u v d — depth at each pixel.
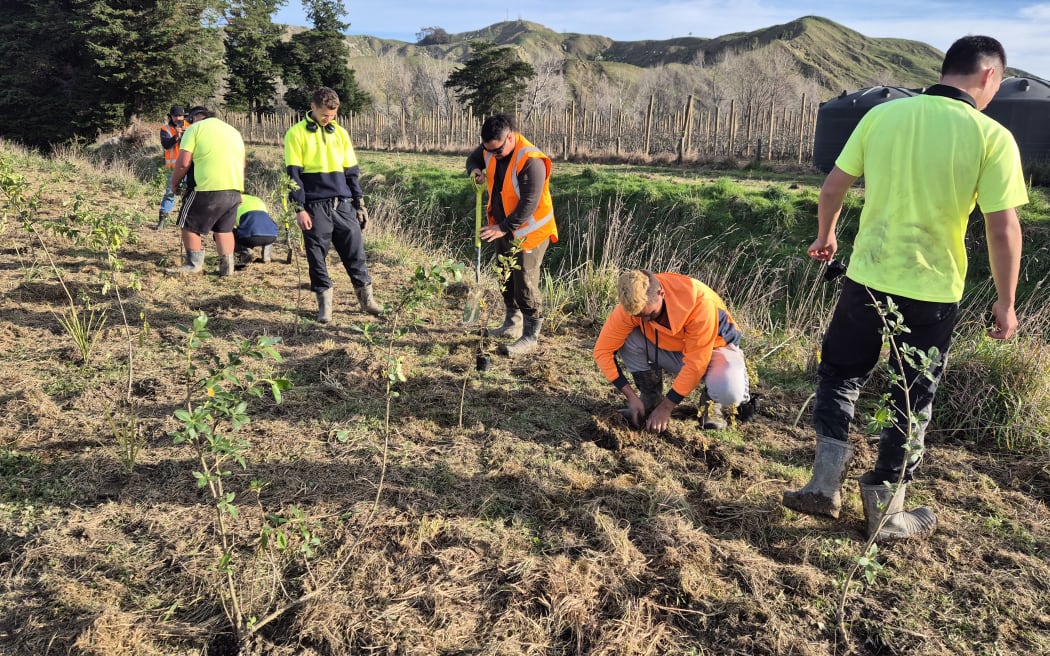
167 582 2.49
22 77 29.84
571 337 5.39
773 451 3.69
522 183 4.54
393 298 6.03
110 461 3.18
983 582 2.67
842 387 2.93
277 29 43.47
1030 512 3.17
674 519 2.96
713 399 3.60
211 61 32.09
